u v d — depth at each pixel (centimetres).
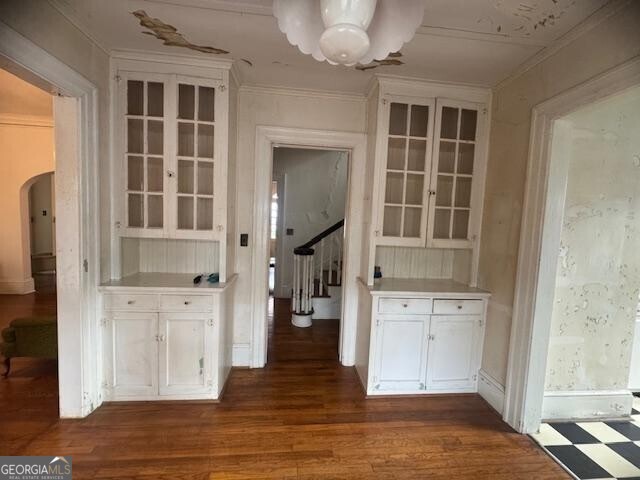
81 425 201
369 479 168
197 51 213
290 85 264
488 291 248
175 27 187
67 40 177
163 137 228
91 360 212
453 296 245
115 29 191
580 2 152
